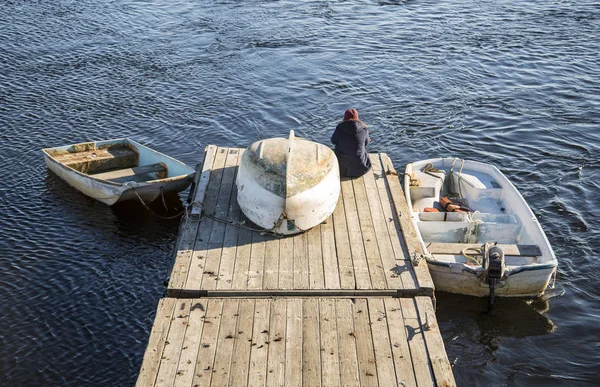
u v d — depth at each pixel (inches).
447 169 507.5
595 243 473.4
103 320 407.5
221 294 322.0
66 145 629.6
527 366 363.6
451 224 428.1
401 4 1096.2
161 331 297.6
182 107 722.8
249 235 367.9
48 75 810.8
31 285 438.0
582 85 759.7
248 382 272.1
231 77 798.5
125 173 563.5
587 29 952.3
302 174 362.9
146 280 446.6
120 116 704.4
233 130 671.1
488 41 907.4
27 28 979.9
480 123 673.6
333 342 293.1
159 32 964.6
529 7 1064.2
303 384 271.4
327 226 378.0
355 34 944.9
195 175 471.2
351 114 423.8
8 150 629.3
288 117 695.7
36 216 520.7
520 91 747.4
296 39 926.4
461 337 382.0
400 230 374.9
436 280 393.7
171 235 500.7
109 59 862.5
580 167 583.8
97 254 474.3
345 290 323.6
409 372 277.7
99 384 358.9
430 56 855.1
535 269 381.4
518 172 579.5
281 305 314.8
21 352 380.2
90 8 1083.3
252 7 1084.5
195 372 276.4
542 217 508.1
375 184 425.1
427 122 678.5
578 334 386.6
